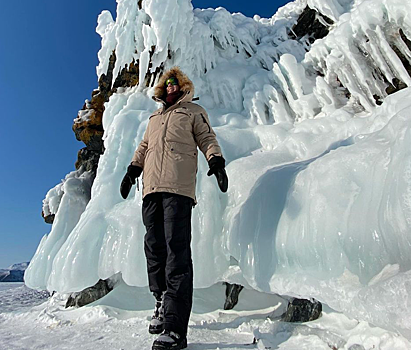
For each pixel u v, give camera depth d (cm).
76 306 337
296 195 209
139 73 459
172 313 172
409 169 147
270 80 427
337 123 321
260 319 229
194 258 249
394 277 138
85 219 322
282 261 205
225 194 268
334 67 364
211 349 175
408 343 142
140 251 268
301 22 499
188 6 464
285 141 315
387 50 325
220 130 364
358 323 183
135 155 224
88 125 538
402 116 188
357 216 170
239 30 508
